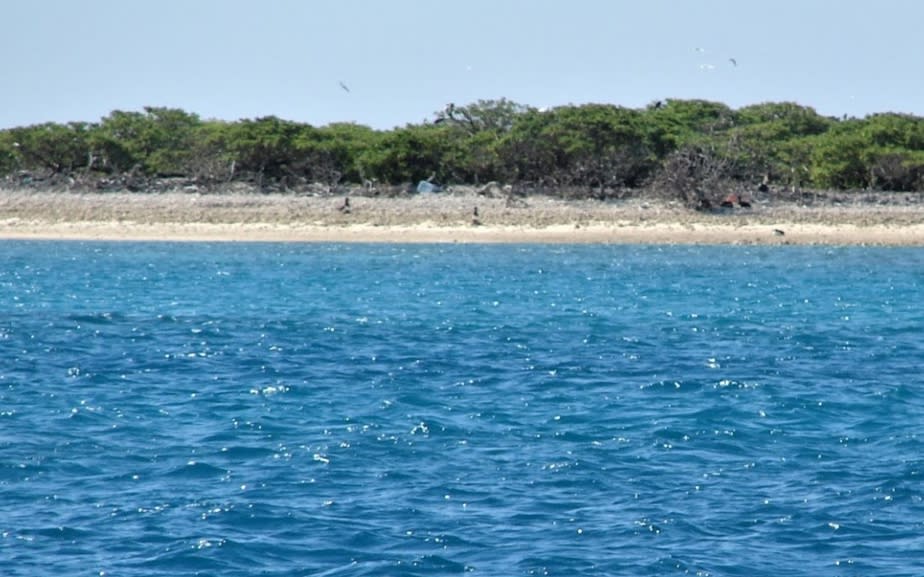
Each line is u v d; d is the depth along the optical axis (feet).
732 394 148.15
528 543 92.02
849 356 178.50
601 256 337.11
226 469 111.55
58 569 86.38
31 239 373.40
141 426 128.88
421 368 165.68
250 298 248.32
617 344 188.34
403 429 127.95
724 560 88.84
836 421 134.21
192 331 201.26
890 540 93.15
